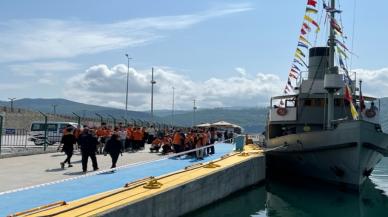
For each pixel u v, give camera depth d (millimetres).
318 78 28328
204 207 17906
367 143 22203
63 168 19812
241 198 22641
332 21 24453
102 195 12586
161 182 15656
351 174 23109
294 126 28422
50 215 9719
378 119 27500
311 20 24297
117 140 19469
